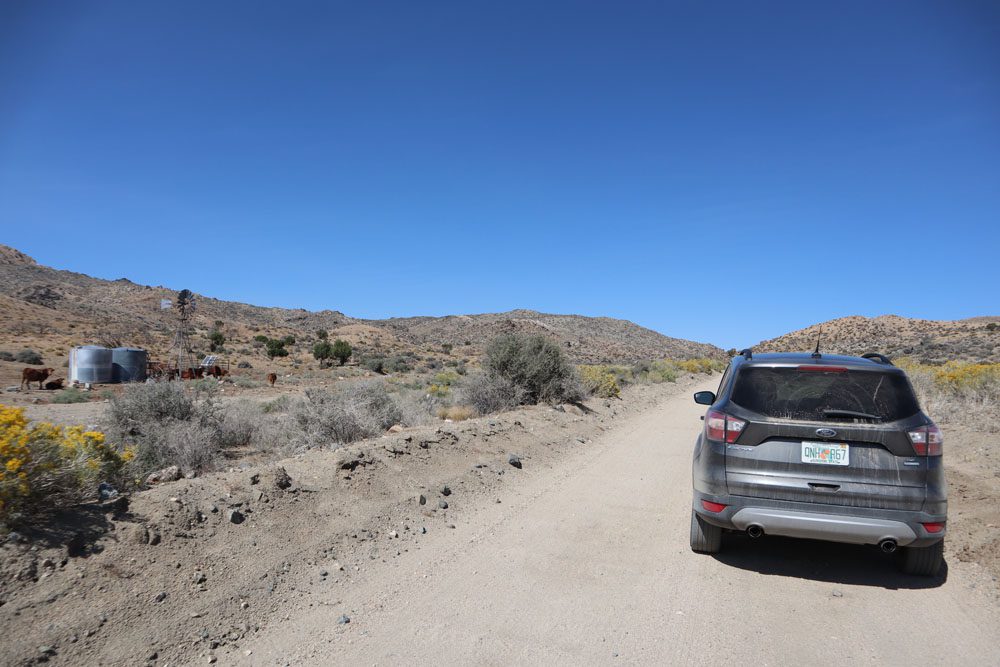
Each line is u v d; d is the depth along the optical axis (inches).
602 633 174.6
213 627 169.6
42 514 188.5
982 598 198.8
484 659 159.2
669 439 558.9
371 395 511.8
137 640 156.8
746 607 193.3
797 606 194.4
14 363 1728.6
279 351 2628.0
